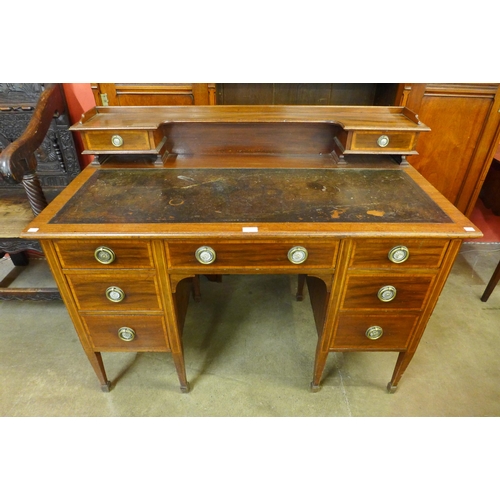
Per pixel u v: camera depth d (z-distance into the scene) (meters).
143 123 1.31
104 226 0.98
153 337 1.25
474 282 2.07
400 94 1.57
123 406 1.41
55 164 1.77
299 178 1.27
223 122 1.35
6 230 1.47
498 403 1.42
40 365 1.57
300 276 1.86
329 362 1.60
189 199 1.13
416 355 1.62
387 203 1.11
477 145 1.73
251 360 1.61
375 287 1.11
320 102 1.69
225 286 2.07
